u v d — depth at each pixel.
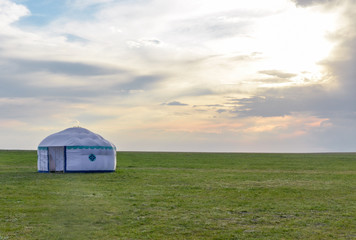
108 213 15.29
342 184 26.86
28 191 21.58
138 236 11.77
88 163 36.22
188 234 12.09
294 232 12.38
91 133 38.38
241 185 25.92
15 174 34.09
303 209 16.58
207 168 47.19
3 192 21.08
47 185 24.84
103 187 24.02
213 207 16.94
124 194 20.81
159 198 19.47
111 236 11.74
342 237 11.77
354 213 15.68
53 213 15.05
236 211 16.03
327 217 14.84
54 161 38.75
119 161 66.69
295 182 28.20
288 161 70.56
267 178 31.56
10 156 83.62
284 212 15.88
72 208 16.17
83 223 13.43
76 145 36.00
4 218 14.05
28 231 12.19
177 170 42.06
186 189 23.42
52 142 36.69
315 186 25.42
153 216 14.79
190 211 15.94
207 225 13.35
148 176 32.78
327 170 43.59
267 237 11.75
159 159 77.56
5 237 11.43
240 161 70.00
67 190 22.19
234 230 12.62
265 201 18.77
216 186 25.23
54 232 12.12
